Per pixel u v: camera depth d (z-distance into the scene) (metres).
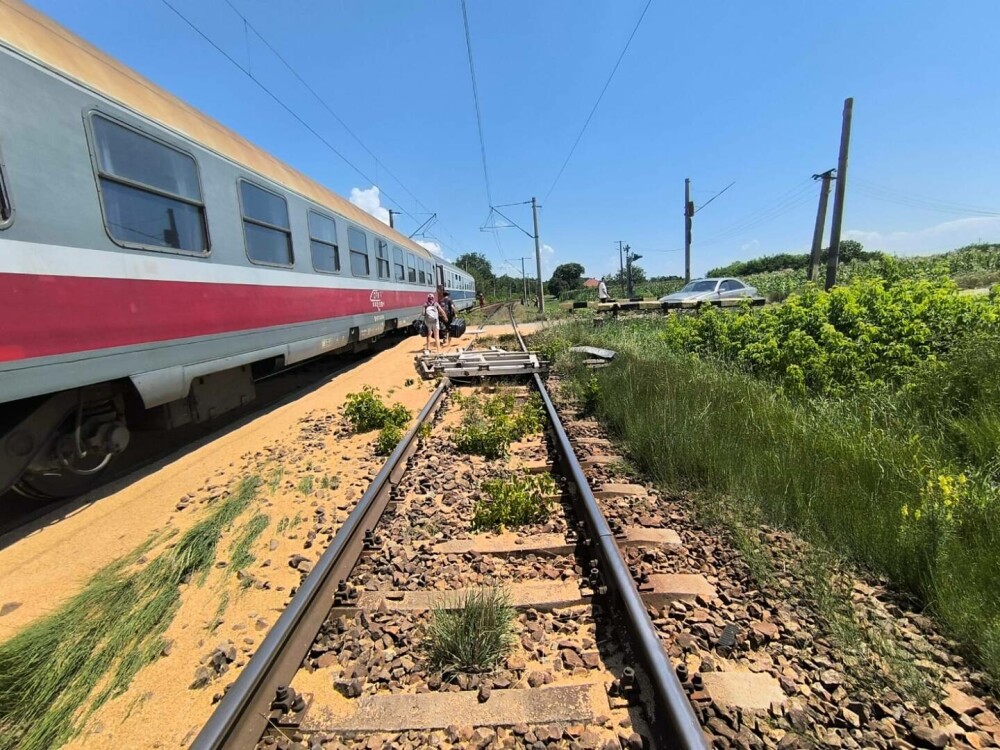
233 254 6.79
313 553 3.73
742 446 4.86
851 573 3.15
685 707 1.96
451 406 8.18
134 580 3.41
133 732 2.28
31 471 4.40
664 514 3.97
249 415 7.99
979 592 2.75
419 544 3.69
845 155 18.27
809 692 2.27
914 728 2.06
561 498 4.37
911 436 4.87
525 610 2.92
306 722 2.20
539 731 2.12
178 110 6.09
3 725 2.36
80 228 4.44
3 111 3.83
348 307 11.20
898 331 7.48
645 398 6.61
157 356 5.30
